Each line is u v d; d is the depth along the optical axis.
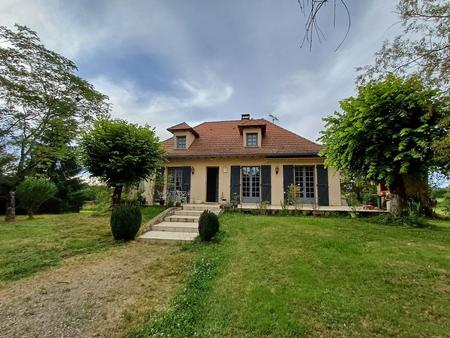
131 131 9.46
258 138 13.63
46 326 2.84
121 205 6.96
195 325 2.79
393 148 7.32
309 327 2.64
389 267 4.07
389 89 7.15
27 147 11.35
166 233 7.22
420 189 9.90
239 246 5.61
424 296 3.21
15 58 10.45
